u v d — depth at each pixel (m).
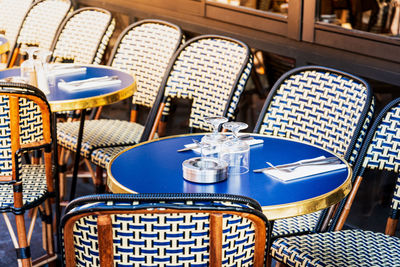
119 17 4.92
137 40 3.73
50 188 2.69
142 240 1.48
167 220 1.46
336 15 3.15
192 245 1.50
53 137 2.84
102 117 5.05
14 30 5.20
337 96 2.54
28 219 3.50
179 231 1.48
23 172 2.82
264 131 2.70
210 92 3.17
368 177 3.15
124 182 1.94
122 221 1.46
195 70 3.23
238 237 1.54
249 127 3.90
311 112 2.61
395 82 2.90
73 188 3.33
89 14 4.16
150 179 1.97
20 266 2.66
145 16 4.57
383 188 3.10
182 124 4.26
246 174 2.02
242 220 1.52
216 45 3.18
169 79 3.30
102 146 3.29
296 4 3.33
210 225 1.46
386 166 2.33
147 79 3.67
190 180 1.95
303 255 2.06
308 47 3.35
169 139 2.42
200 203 1.43
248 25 3.71
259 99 3.78
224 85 3.11
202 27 4.06
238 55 3.07
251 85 3.81
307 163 2.09
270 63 3.64
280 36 3.52
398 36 2.86
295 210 1.78
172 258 1.51
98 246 1.49
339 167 2.09
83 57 4.14
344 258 2.03
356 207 3.23
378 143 2.33
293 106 2.66
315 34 3.29
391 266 1.98
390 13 2.88
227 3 3.83
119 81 3.20
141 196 1.40
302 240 2.15
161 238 1.48
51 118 2.59
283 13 3.46
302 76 2.67
